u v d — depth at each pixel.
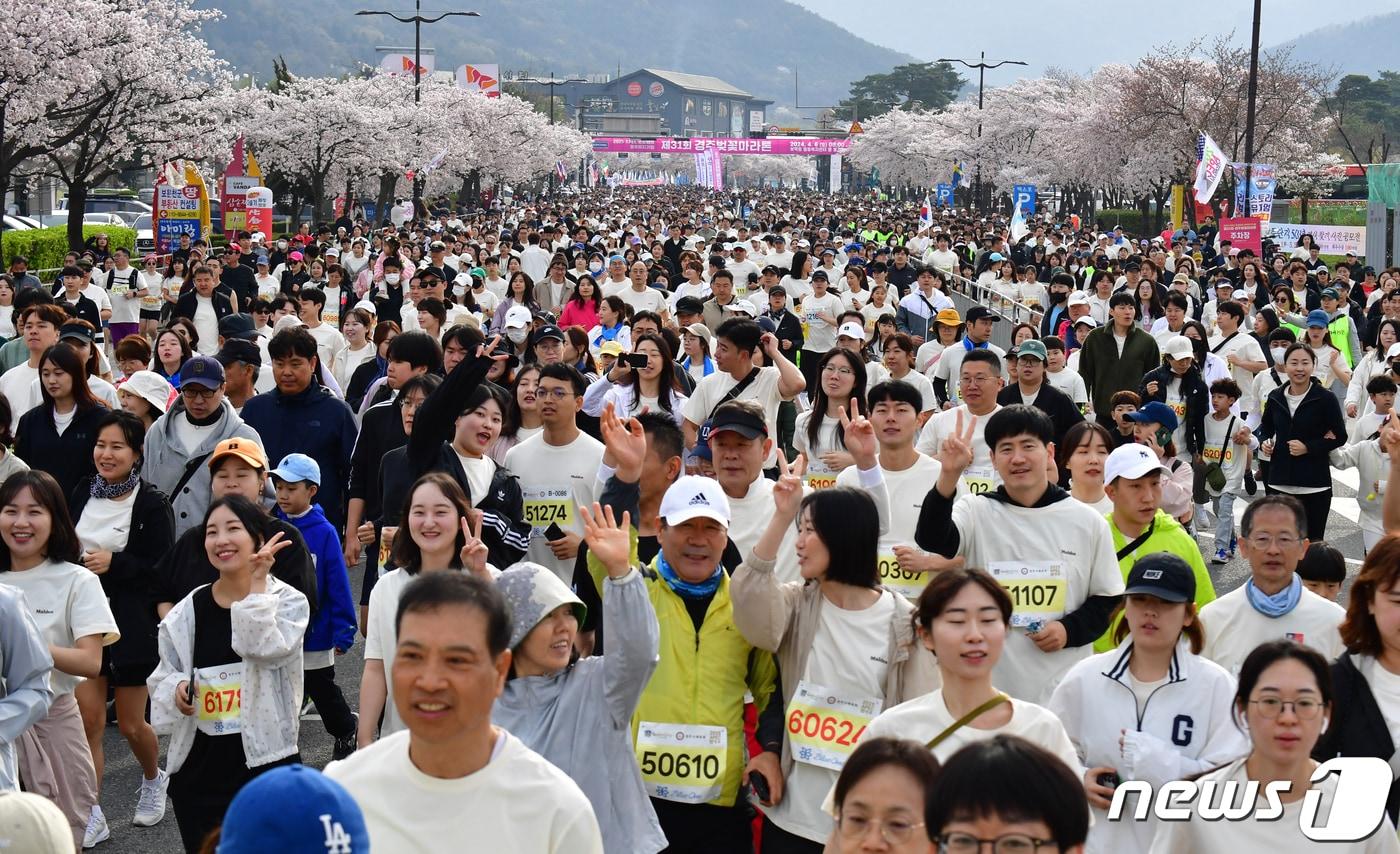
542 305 19.38
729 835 5.36
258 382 11.65
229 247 24.20
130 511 7.43
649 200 106.75
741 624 5.27
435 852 3.56
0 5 31.34
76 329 10.39
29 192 53.44
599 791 4.69
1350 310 19.81
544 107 179.62
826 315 17.91
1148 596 5.07
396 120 57.16
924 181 109.69
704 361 13.22
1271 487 11.48
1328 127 61.12
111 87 35.78
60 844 3.50
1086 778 5.13
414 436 7.15
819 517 5.29
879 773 3.67
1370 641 5.18
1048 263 33.16
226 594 6.09
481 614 3.54
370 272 23.38
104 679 7.14
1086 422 7.55
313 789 2.78
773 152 133.00
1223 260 30.98
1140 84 57.53
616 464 6.08
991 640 4.50
